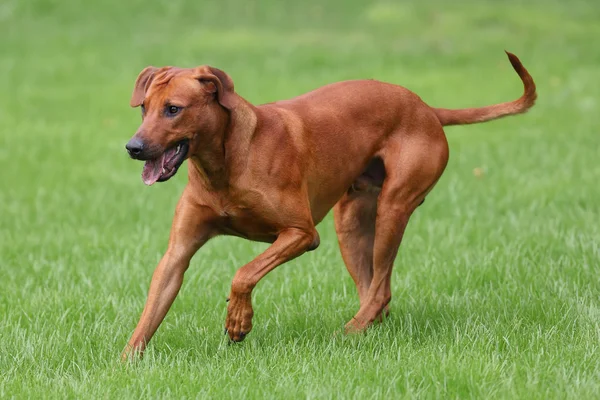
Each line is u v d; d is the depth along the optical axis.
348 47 34.44
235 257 12.31
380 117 9.61
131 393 7.64
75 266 12.02
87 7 41.22
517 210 14.56
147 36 37.38
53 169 19.36
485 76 28.44
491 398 7.35
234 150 8.55
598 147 18.97
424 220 13.99
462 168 17.84
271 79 28.89
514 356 8.27
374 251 9.74
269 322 9.75
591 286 10.41
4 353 8.89
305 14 41.34
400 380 7.78
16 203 16.53
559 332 8.93
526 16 39.06
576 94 25.56
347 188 9.69
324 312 10.09
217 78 8.32
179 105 8.20
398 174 9.60
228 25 39.75
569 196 14.88
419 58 32.00
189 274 11.48
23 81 29.88
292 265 11.95
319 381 7.74
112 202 16.19
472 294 10.44
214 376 7.99
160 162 8.32
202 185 8.72
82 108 26.06
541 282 10.56
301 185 8.91
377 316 9.72
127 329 9.60
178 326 9.66
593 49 32.50
